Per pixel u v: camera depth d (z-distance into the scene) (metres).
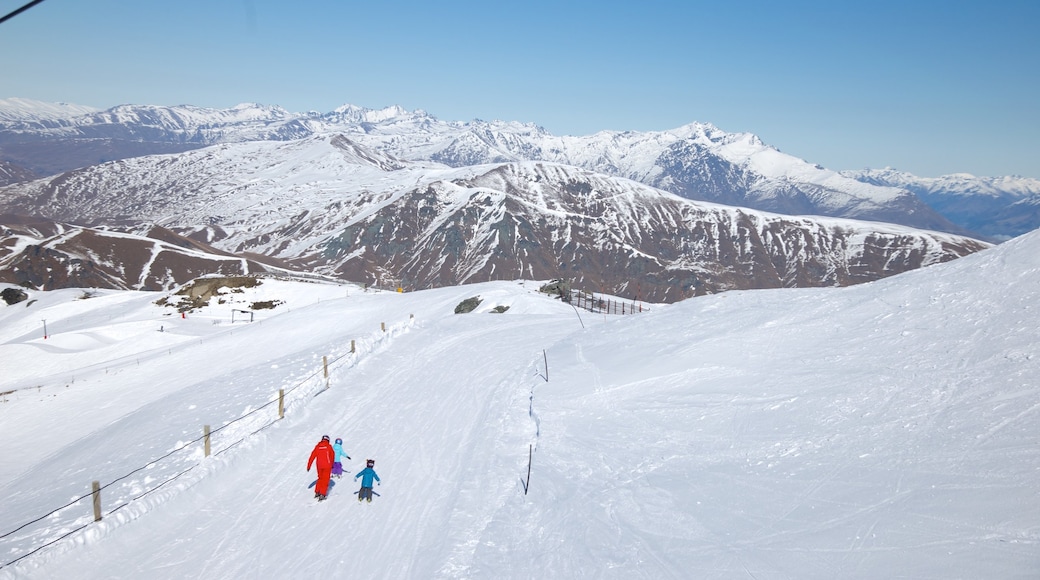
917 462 11.23
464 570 11.57
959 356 14.37
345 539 13.77
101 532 13.88
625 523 12.27
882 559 9.12
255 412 22.05
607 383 20.64
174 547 13.74
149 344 66.00
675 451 14.82
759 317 22.05
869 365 15.62
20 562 12.41
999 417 11.69
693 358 20.22
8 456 33.66
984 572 8.15
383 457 18.47
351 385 26.23
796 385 15.98
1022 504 9.20
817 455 12.65
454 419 21.39
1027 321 14.51
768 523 10.95
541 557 11.68
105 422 38.09
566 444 16.84
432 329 39.78
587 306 64.50
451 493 15.60
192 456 18.39
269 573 12.46
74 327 76.75
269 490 16.70
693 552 10.70
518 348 32.19
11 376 59.91
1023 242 18.34
